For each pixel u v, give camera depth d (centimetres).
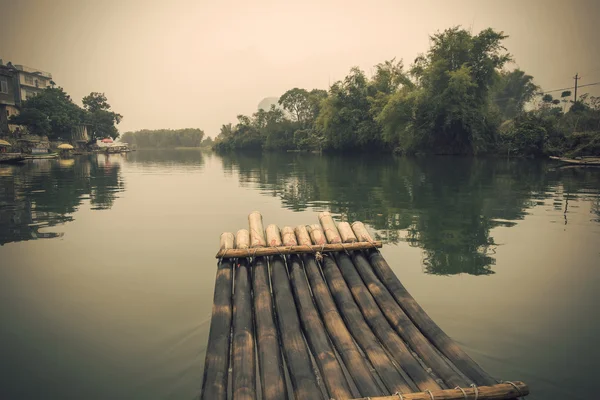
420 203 1273
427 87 3475
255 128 8081
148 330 477
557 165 2544
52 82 6362
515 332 456
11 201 1402
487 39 3341
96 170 2839
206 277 647
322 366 341
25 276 658
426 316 421
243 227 984
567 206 1202
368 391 311
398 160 3325
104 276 656
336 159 3869
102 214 1158
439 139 3697
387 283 480
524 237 856
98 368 404
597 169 2309
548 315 498
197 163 3828
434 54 3419
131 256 760
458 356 358
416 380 329
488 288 582
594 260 704
